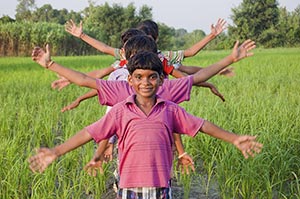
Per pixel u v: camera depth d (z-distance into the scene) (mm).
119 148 3926
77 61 32656
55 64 4250
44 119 9508
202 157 7328
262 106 9898
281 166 6230
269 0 80500
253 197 5875
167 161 3859
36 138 8531
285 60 29156
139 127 3775
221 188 6062
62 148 3703
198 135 7695
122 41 5500
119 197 4020
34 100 12758
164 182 3818
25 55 54188
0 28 53000
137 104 3875
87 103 11969
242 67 23719
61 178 6062
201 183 6680
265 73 20516
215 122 8375
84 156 7059
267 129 7418
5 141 7438
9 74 20609
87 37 5922
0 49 53281
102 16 77500
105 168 6422
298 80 16922
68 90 14836
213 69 4414
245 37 81312
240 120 8539
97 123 3816
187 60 32000
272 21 81750
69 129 8547
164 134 3805
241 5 82125
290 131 7797
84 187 6383
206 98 12117
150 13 79750
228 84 16250
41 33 54219
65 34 55750
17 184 6043
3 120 9297
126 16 77500
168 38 80125
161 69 3766
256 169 6230
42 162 3648
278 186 6293
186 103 10430
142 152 3777
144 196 3824
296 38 79438
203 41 5812
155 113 3818
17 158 6930
